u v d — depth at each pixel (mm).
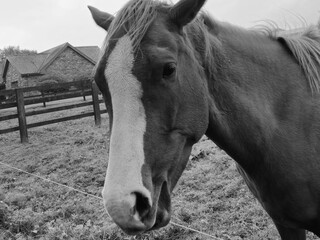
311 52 2287
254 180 2217
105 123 10234
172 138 1688
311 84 2213
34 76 35875
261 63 2184
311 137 2133
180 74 1699
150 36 1624
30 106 18969
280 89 2176
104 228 4062
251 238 3615
